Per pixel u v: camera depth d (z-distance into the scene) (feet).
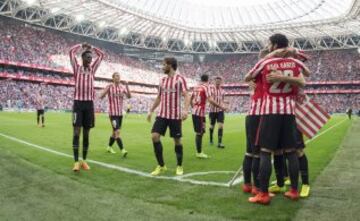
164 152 31.55
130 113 157.69
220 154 31.76
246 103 209.97
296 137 15.93
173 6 175.83
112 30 191.21
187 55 225.76
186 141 42.55
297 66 15.19
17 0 139.64
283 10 176.55
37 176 19.54
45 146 31.76
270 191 17.54
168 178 20.21
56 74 163.94
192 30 192.95
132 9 156.76
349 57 201.57
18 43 153.38
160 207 14.48
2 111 119.03
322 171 22.72
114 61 195.62
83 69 22.53
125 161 25.94
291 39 200.23
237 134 55.88
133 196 16.10
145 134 50.39
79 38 187.73
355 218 13.37
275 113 15.23
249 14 186.39
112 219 13.00
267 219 13.24
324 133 55.01
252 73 15.78
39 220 12.88
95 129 56.59
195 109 29.55
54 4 143.33
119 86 30.12
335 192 17.29
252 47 218.38
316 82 196.65
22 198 15.51
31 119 75.61
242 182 19.48
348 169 23.38
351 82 189.78
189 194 16.63
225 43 217.77
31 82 151.84
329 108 190.90
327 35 188.44
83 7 147.84
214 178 20.45
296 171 15.97
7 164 22.22
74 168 21.24
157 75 212.23
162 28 187.83
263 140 15.35
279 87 15.21
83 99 22.35
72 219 12.99
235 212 14.05
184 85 21.79
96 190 17.03
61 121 72.69
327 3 158.92
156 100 22.99
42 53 160.04
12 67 149.07
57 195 16.05
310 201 15.74
